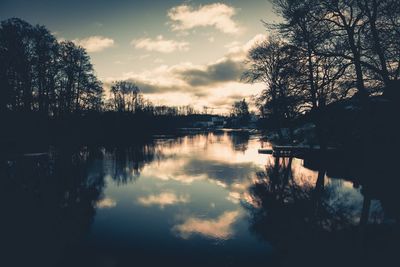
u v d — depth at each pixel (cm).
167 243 1053
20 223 1244
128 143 5397
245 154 3806
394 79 1515
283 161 3092
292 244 1017
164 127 11550
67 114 4462
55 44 4259
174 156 3631
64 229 1184
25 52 3747
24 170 2383
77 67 4650
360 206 1389
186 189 1894
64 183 2038
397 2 1417
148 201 1612
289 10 1736
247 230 1172
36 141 3578
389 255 883
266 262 898
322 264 859
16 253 962
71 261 916
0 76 3359
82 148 4259
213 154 3847
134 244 1045
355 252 917
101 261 917
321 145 2519
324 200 1546
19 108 3647
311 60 1692
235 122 16438
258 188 1898
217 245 1034
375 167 1808
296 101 2038
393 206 1335
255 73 3709
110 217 1338
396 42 1427
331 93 1762
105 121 6488
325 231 1114
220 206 1512
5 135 3253
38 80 3959
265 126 4431
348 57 1516
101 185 2008
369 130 1845
